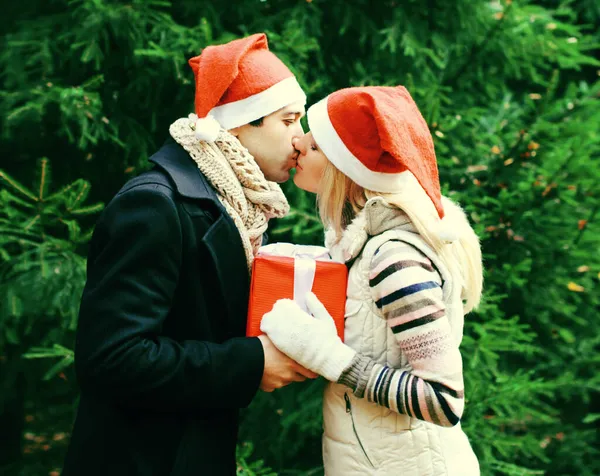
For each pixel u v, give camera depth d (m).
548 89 2.53
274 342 1.22
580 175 2.44
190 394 1.17
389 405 1.17
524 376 2.42
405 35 2.62
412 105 1.30
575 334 2.96
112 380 1.14
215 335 1.31
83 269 2.38
